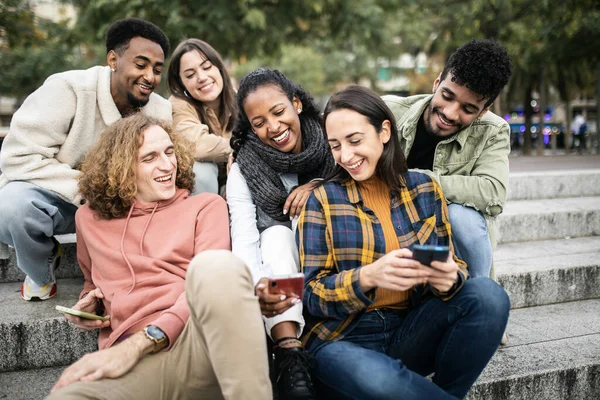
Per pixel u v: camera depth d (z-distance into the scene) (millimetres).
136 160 2111
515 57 13539
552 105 28016
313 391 1727
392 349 1896
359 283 1743
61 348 2354
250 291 1604
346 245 1900
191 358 1683
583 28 11289
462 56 2229
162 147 2121
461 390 1829
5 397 2082
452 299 1786
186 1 9141
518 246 3768
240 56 10219
